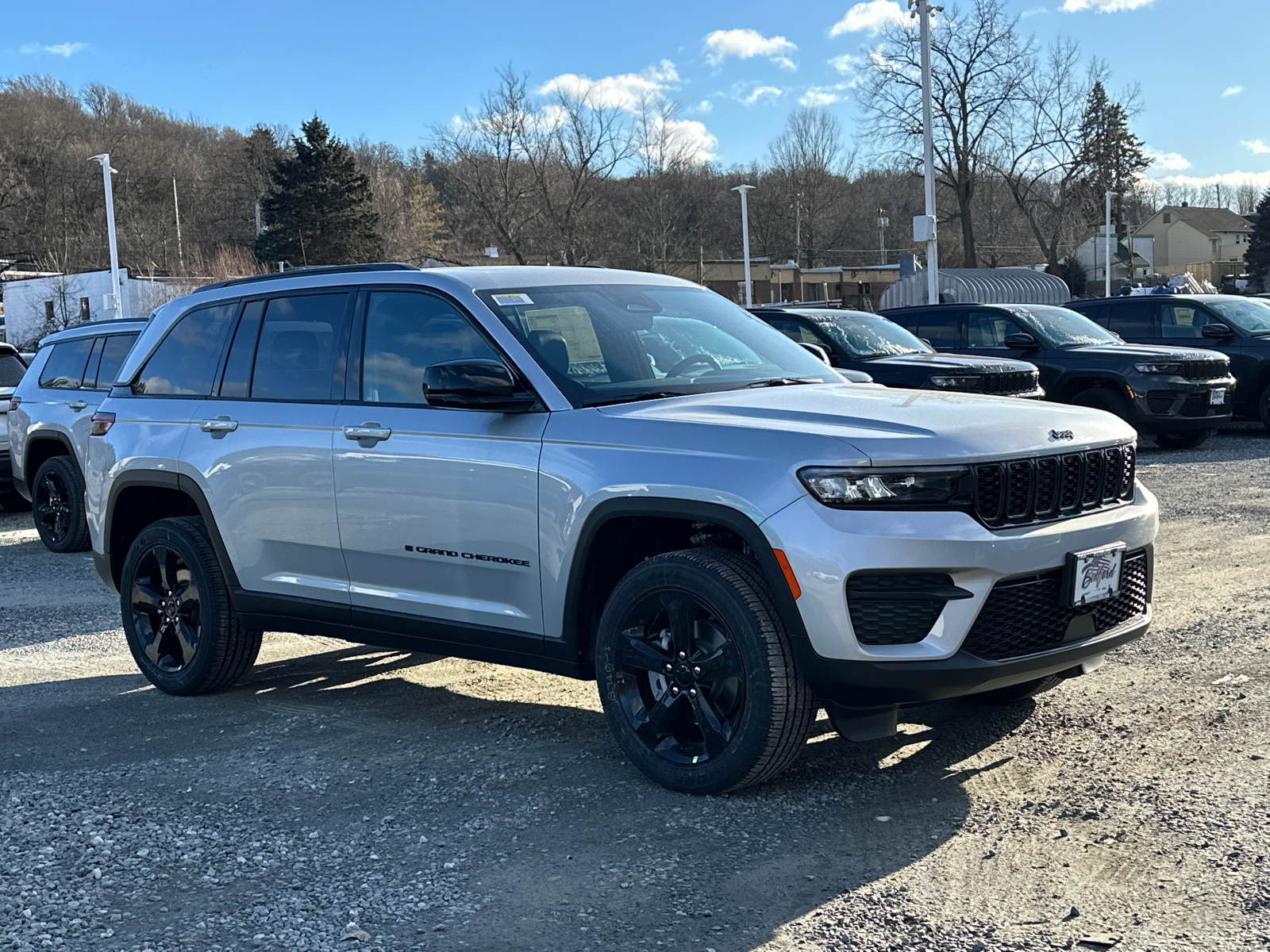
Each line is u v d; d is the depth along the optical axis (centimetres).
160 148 9594
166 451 559
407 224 8275
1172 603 654
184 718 524
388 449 470
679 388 447
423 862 353
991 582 366
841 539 358
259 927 314
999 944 290
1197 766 405
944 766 417
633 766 431
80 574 910
